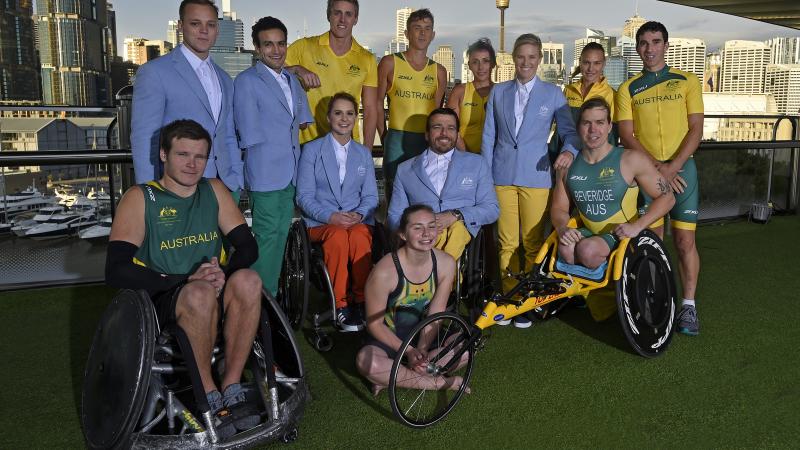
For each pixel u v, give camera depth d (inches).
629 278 126.6
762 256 219.0
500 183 159.0
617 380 119.0
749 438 97.7
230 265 106.1
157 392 91.2
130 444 84.7
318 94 172.9
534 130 154.2
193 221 103.1
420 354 107.5
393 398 96.7
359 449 94.4
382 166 193.8
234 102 141.6
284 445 95.4
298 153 150.6
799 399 111.0
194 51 124.9
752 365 126.3
